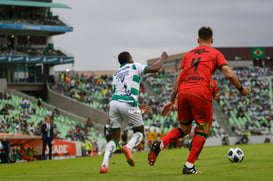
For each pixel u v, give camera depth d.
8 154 30.95
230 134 69.44
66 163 22.48
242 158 16.66
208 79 10.38
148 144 53.81
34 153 35.31
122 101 11.80
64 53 77.62
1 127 48.50
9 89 68.94
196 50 10.84
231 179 8.84
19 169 18.16
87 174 11.86
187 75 10.58
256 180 8.60
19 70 73.94
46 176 11.54
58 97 71.88
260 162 16.08
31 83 74.00
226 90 81.00
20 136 33.69
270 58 112.69
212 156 23.94
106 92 73.19
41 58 73.00
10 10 74.12
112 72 111.31
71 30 76.19
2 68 72.69
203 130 10.41
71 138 51.38
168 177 9.48
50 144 31.28
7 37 74.25
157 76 84.06
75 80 76.31
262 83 85.88
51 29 74.75
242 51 111.75
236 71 91.50
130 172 11.92
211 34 11.03
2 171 17.41
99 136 58.06
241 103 77.06
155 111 68.81
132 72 11.91
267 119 73.50
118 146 12.16
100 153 44.78
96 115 66.75
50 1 78.62
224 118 72.12
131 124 12.00
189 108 10.49
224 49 110.94
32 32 76.00
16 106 60.97
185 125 10.77
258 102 79.00
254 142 60.75
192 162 10.41
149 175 10.41
